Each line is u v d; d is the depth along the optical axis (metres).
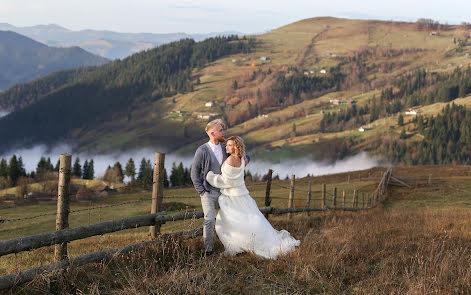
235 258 5.23
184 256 4.92
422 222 9.66
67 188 4.13
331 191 38.69
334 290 4.23
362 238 6.60
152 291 3.89
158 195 5.42
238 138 5.34
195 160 5.42
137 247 4.95
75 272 4.08
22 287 3.68
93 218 28.41
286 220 9.17
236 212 5.42
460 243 6.12
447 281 4.26
